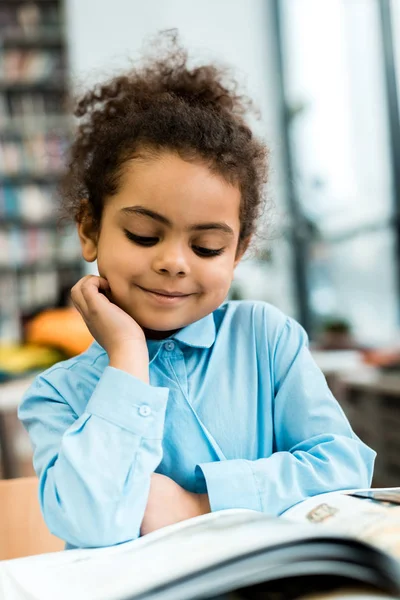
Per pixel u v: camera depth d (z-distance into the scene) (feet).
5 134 15.42
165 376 2.32
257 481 2.00
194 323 2.38
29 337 7.92
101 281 2.28
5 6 15.62
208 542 1.37
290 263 14.20
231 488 1.97
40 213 15.40
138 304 2.10
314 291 13.94
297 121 14.16
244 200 2.26
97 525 1.78
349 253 12.60
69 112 3.43
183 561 1.29
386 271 11.46
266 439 2.38
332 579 1.28
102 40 15.58
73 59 15.43
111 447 1.87
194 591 1.17
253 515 1.59
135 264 2.03
